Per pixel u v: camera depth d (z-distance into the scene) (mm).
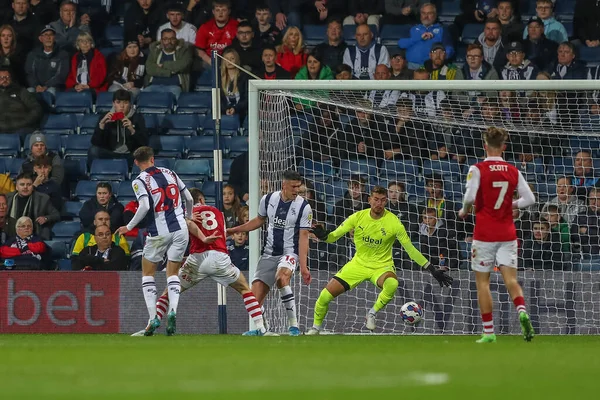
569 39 70000
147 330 42781
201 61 69875
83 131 68062
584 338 42656
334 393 16078
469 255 52500
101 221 55156
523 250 52219
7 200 59406
